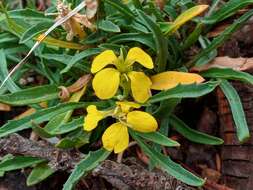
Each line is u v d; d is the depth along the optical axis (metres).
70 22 0.16
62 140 0.16
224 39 0.17
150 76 0.17
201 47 0.19
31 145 0.17
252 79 0.16
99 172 0.16
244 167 0.17
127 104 0.15
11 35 0.18
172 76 0.17
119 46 0.17
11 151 0.17
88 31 0.17
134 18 0.17
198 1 0.20
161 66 0.17
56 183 0.18
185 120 0.19
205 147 0.18
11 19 0.17
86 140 0.17
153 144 0.17
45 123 0.18
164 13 0.19
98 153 0.16
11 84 0.18
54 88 0.17
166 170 0.16
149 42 0.17
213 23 0.18
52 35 0.18
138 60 0.15
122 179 0.16
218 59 0.18
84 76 0.17
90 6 0.16
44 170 0.17
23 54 0.19
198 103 0.19
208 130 0.19
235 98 0.17
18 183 0.18
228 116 0.18
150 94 0.16
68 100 0.17
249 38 0.19
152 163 0.16
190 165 0.18
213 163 0.18
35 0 0.22
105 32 0.17
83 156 0.17
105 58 0.15
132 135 0.16
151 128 0.15
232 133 0.18
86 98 0.18
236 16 0.19
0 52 0.18
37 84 0.20
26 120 0.16
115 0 0.17
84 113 0.18
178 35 0.18
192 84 0.16
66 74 0.18
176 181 0.16
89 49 0.17
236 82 0.18
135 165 0.17
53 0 0.19
